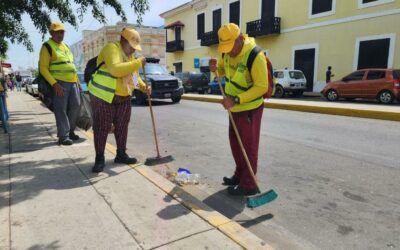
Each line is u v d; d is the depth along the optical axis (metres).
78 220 2.70
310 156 5.23
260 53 3.08
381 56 16.38
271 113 10.73
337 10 17.94
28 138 5.80
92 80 3.92
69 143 5.29
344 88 14.88
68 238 2.43
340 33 17.97
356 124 8.30
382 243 2.66
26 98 19.08
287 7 20.75
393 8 15.60
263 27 21.83
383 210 3.26
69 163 4.25
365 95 14.12
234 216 3.13
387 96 13.29
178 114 10.62
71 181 3.59
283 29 21.22
